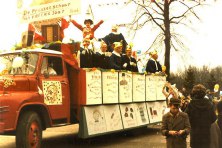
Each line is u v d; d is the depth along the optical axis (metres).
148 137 14.10
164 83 16.03
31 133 9.62
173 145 7.25
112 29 15.32
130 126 13.39
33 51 10.44
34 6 12.98
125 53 14.34
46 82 10.34
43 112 10.17
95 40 13.91
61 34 12.31
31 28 12.80
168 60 23.20
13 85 9.45
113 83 12.55
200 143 7.47
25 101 9.50
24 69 10.21
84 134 11.14
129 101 13.47
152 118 15.05
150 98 14.90
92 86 11.57
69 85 11.45
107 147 11.62
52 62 10.78
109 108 12.45
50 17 12.79
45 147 11.58
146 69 15.64
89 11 14.11
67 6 12.57
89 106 11.50
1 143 12.39
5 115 8.98
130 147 11.60
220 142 8.38
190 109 7.59
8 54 10.62
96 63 12.21
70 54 11.33
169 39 23.20
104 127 12.02
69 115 11.10
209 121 7.54
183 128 7.22
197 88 7.62
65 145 12.03
